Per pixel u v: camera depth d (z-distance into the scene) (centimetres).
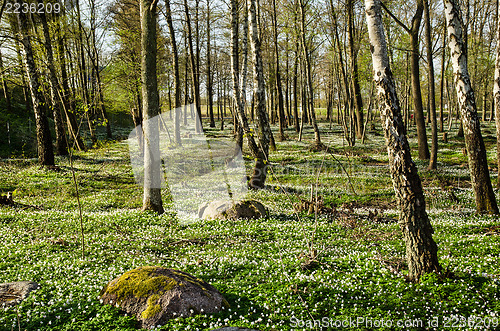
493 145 2928
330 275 618
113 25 2598
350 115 2828
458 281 555
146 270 517
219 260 703
